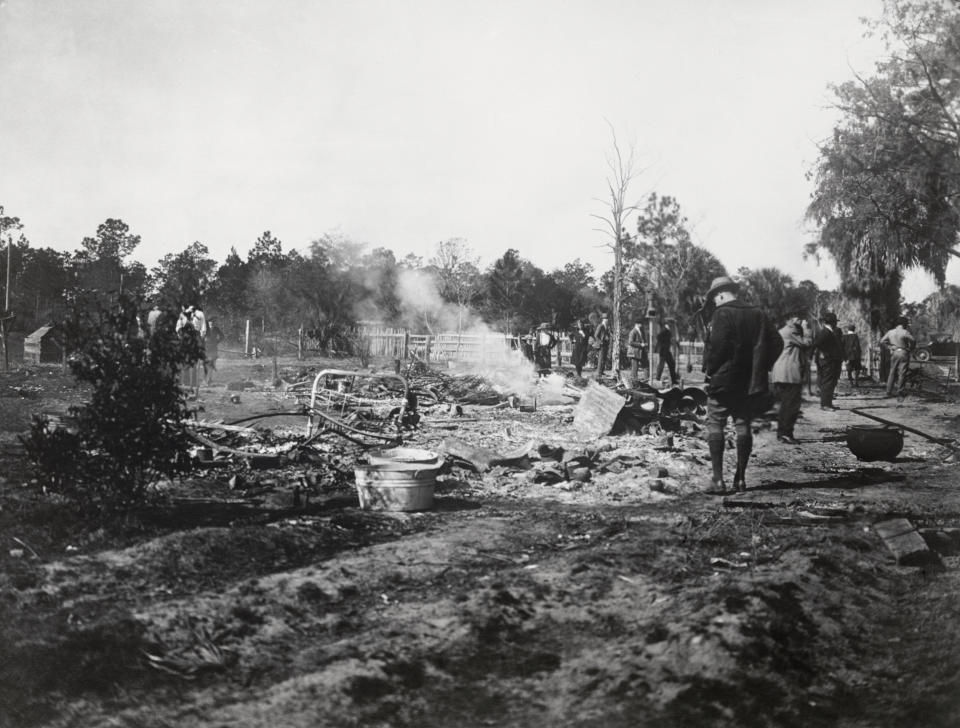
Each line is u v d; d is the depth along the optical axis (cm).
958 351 2323
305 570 459
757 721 299
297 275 3509
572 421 1301
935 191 1981
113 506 573
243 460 822
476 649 359
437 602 406
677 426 1167
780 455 959
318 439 986
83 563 463
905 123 1966
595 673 335
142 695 317
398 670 337
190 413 614
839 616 391
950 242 2062
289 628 384
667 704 309
